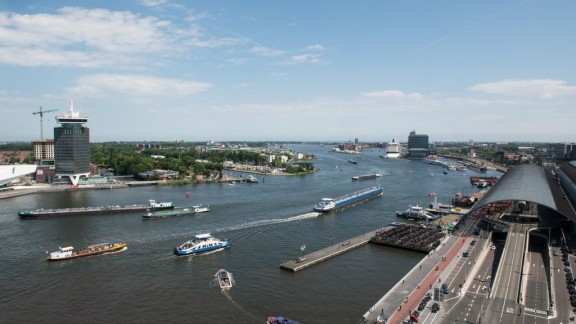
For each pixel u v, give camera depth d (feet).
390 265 611.47
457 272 538.88
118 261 619.26
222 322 431.84
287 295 498.69
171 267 595.06
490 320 404.36
